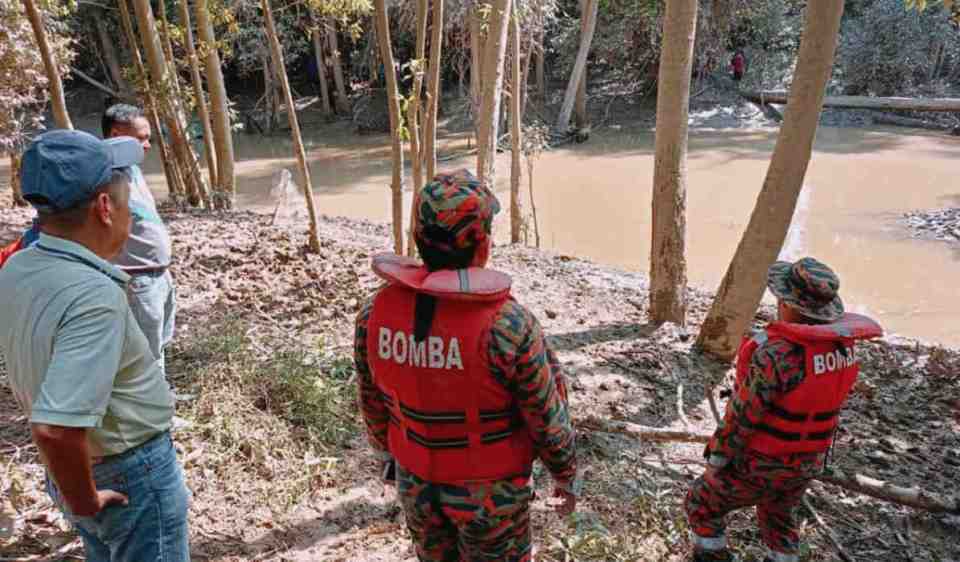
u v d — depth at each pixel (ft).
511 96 37.06
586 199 54.34
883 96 86.48
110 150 7.27
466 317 7.36
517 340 7.34
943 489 15.35
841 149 68.85
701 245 42.98
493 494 7.91
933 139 72.84
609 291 29.66
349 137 81.56
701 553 11.92
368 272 27.58
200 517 12.59
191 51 36.63
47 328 6.67
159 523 7.87
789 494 11.25
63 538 11.63
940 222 46.16
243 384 16.37
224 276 25.81
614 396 19.13
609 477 14.97
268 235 32.37
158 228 13.26
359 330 8.33
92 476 6.91
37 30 25.27
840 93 88.69
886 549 13.42
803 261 10.43
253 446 14.37
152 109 36.94
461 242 7.38
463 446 7.73
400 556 12.11
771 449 10.55
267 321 21.67
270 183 60.80
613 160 67.87
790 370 10.08
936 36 83.97
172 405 8.02
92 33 85.51
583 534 12.67
